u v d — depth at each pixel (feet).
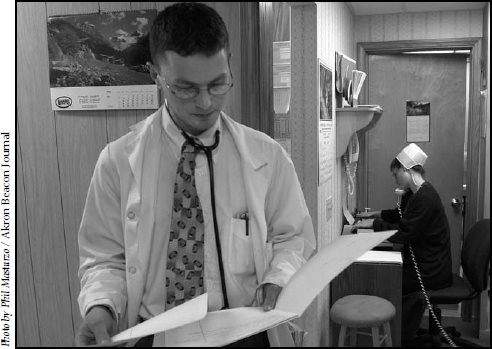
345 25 6.42
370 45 6.56
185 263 2.64
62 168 4.32
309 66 5.12
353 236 2.23
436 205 5.22
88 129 4.20
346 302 3.76
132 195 2.68
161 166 2.75
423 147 6.40
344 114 6.20
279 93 5.38
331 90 5.92
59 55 4.08
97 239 2.86
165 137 2.78
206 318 2.27
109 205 2.81
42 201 4.43
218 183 2.74
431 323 5.37
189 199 2.65
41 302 4.58
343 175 6.56
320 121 5.28
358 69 6.64
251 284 2.79
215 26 2.22
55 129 4.26
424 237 5.24
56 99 4.16
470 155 6.12
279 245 2.88
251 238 2.75
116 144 2.82
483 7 5.89
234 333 2.01
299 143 5.27
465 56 6.11
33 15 4.09
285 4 5.26
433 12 6.17
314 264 2.18
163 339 2.10
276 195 2.93
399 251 5.32
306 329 4.82
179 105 2.43
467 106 6.13
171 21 2.22
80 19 3.98
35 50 4.16
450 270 5.34
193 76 2.23
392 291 4.37
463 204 6.28
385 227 5.76
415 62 6.35
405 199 5.47
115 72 4.00
